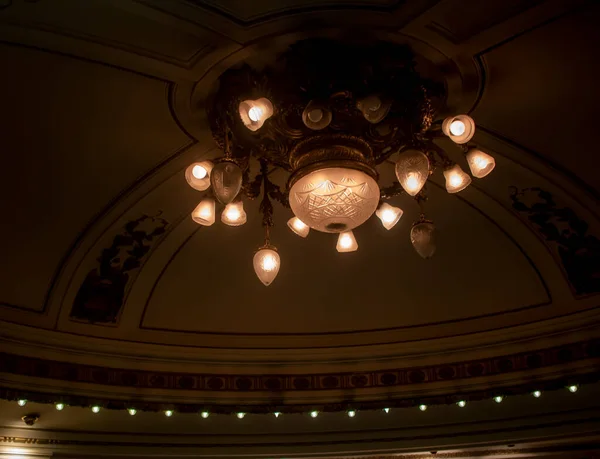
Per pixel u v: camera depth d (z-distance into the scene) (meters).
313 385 5.87
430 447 6.12
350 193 3.49
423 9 3.20
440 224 5.23
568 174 4.46
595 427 5.68
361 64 3.50
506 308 5.61
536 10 3.18
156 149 4.21
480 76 3.66
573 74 3.64
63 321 5.22
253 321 5.79
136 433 6.04
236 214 3.77
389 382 5.84
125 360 5.57
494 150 4.35
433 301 5.73
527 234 5.13
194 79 3.61
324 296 5.76
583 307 5.34
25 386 5.02
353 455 6.30
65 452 5.77
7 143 3.96
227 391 5.77
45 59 3.38
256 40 3.38
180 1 3.04
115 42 3.29
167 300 5.54
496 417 6.05
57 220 4.62
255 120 3.24
